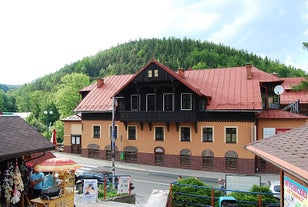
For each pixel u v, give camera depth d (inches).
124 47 6658.5
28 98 4431.6
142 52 6082.7
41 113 3248.0
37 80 6673.2
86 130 1507.1
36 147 463.5
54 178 529.7
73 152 1678.2
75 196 692.7
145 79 1301.7
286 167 257.3
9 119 521.7
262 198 541.3
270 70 4158.5
